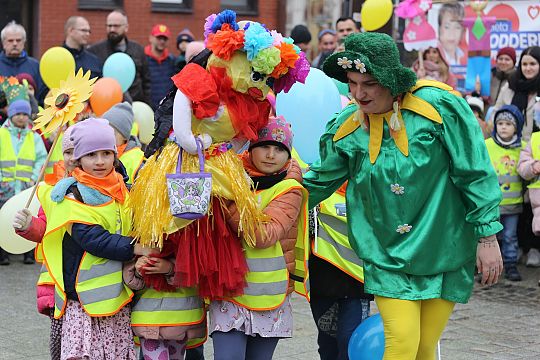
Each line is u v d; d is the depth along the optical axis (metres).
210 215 4.81
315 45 17.12
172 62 14.38
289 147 5.03
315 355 7.16
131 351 5.13
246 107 4.77
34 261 10.82
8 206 6.07
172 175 4.60
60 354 5.22
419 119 4.79
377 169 4.88
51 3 17.08
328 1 16.95
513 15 12.03
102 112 8.23
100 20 17.45
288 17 18.47
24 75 11.94
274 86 4.93
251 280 4.93
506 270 10.17
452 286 4.98
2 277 9.95
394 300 4.89
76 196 5.01
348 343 5.58
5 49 12.39
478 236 4.78
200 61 4.79
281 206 4.98
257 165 5.04
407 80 4.66
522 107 10.88
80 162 5.09
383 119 4.86
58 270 5.07
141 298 5.08
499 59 11.88
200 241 4.79
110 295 5.01
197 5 18.20
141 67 13.35
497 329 8.16
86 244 4.94
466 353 7.35
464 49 12.09
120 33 13.12
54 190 5.01
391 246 4.92
